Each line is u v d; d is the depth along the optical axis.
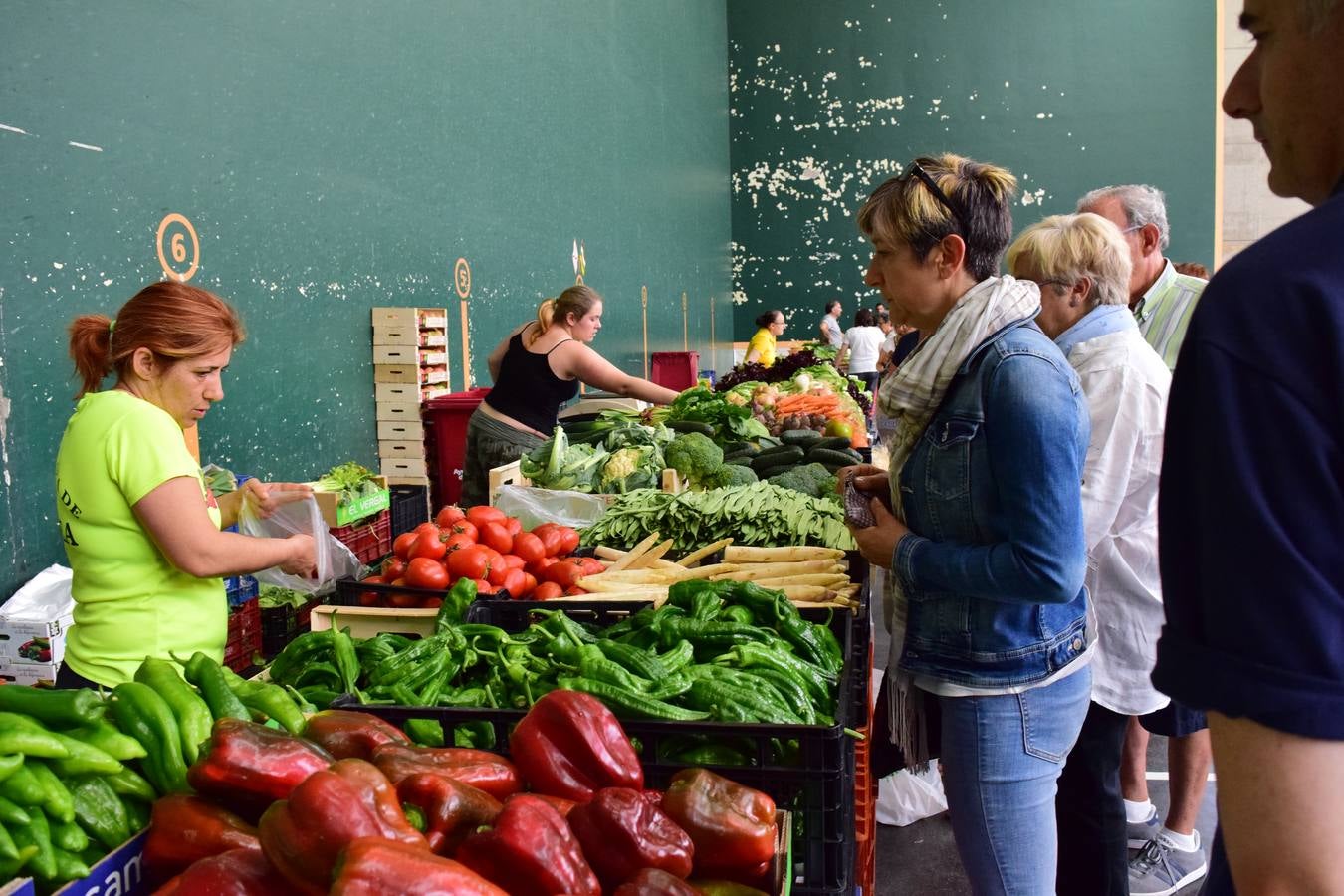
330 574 2.81
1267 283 0.78
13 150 3.50
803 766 1.64
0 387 3.47
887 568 2.16
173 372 2.31
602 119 10.98
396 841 1.05
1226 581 0.77
